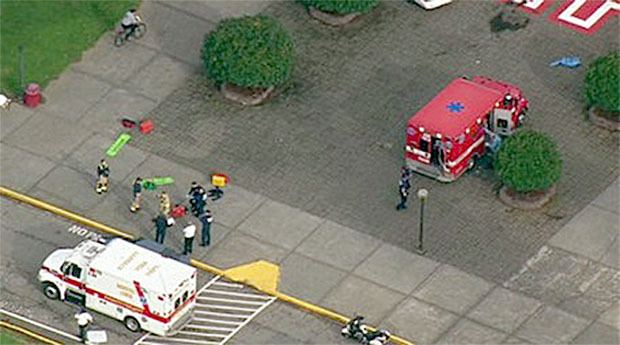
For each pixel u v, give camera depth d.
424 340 110.44
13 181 118.00
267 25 121.69
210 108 122.50
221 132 121.19
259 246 115.06
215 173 118.75
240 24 121.56
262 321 111.50
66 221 116.25
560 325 111.31
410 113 122.50
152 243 112.56
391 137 121.12
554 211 116.88
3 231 115.50
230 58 120.81
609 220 116.50
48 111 122.06
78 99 122.88
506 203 117.12
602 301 112.50
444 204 117.19
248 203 117.19
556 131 121.38
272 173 118.88
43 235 115.44
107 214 116.69
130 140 120.69
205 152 120.06
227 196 117.50
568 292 112.94
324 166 119.38
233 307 112.06
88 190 117.81
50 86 123.50
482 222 116.31
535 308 112.12
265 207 117.00
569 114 122.44
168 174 118.75
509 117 119.38
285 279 113.31
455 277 113.56
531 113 122.44
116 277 109.06
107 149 120.12
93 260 109.75
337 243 115.25
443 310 111.88
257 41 120.94
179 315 109.94
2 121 121.31
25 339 110.12
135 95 123.25
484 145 118.88
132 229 115.94
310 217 116.56
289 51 121.56
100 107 122.50
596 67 120.00
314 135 121.12
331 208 117.06
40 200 117.06
